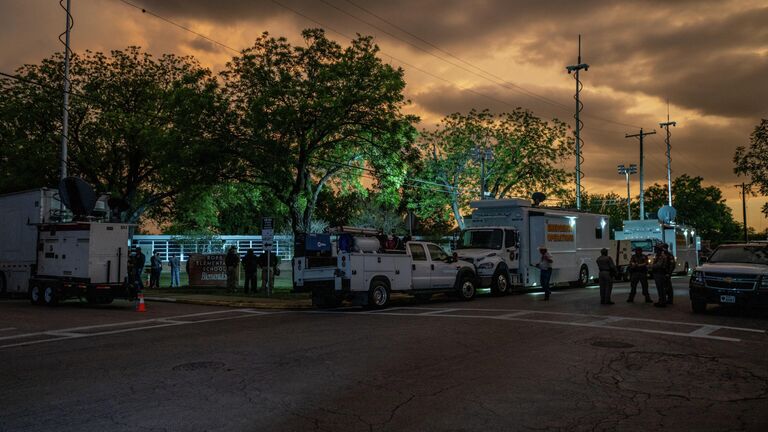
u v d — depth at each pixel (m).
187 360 8.80
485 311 14.98
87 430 5.45
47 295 18.83
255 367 8.22
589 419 5.74
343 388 6.98
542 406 6.19
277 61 23.53
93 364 8.66
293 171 27.89
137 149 33.81
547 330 11.42
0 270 21.78
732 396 6.62
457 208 48.94
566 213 23.66
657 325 12.12
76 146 33.56
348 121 24.38
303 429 5.43
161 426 5.55
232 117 23.72
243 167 24.98
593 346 9.67
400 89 23.86
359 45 23.95
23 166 30.80
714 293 13.73
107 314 16.02
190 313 16.17
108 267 18.19
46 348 10.28
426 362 8.44
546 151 45.88
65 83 23.91
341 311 15.98
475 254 20.64
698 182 71.19
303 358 8.82
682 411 6.03
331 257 17.31
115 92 34.00
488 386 7.04
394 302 18.91
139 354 9.45
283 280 33.69
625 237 32.91
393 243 17.27
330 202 61.16
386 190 30.44
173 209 39.69
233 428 5.48
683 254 35.44
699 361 8.50
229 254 24.03
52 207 20.50
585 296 19.72
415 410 6.05
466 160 47.16
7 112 31.19
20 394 6.86
